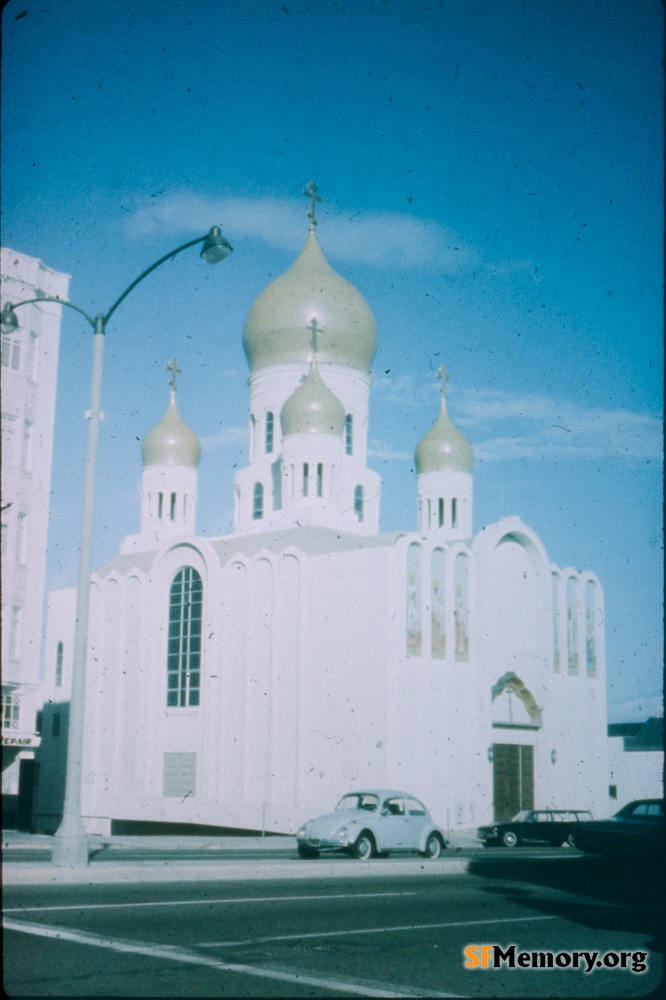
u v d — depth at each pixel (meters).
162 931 13.59
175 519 68.94
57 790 61.12
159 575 59.12
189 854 30.94
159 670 58.12
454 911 16.48
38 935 12.99
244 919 14.91
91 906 15.84
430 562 51.81
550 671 58.25
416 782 48.94
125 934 13.27
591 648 61.53
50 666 64.44
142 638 58.78
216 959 11.70
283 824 49.47
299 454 60.12
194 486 69.75
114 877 20.16
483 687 53.50
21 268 41.34
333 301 65.56
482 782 52.31
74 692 21.34
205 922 14.49
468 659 53.31
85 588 21.80
